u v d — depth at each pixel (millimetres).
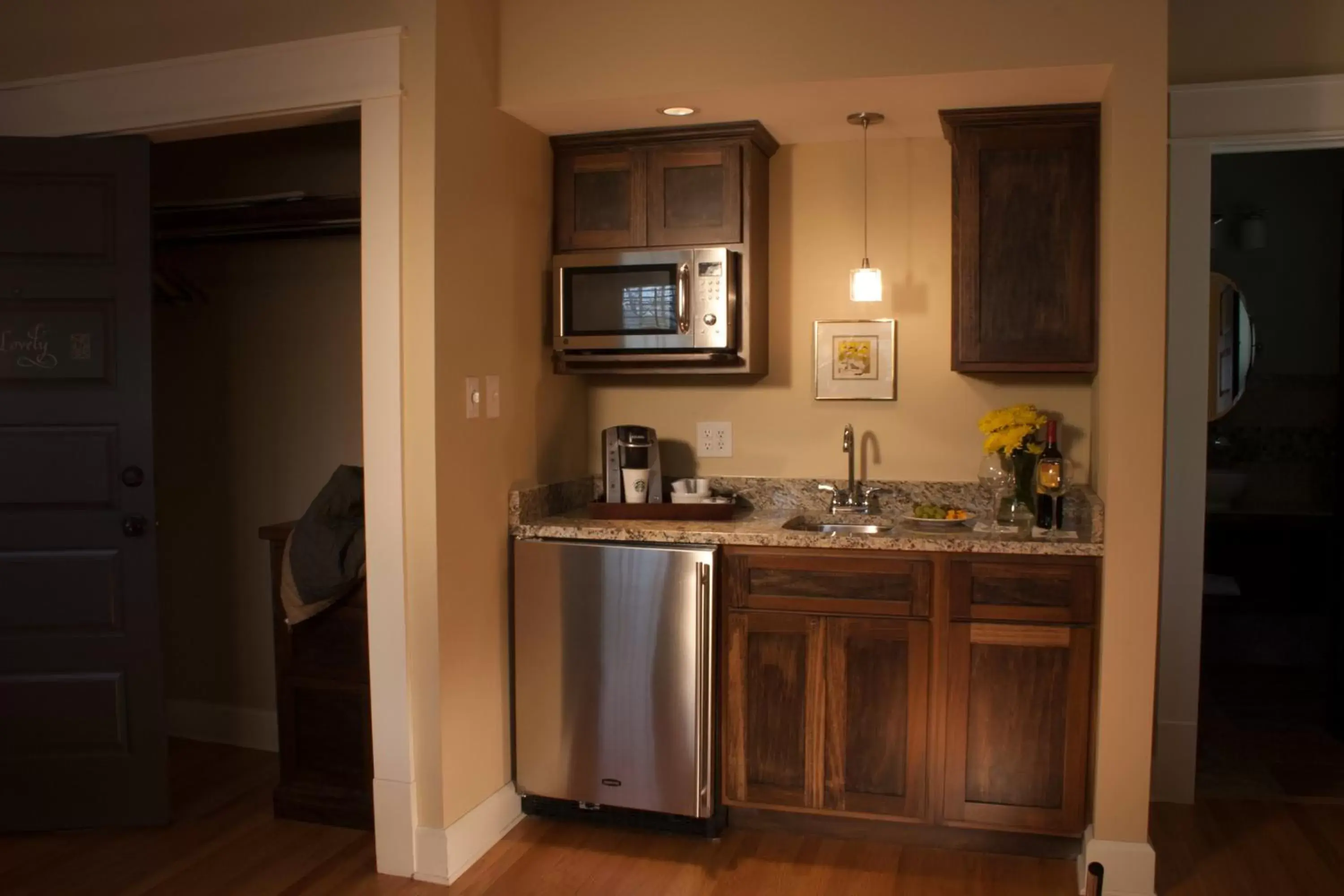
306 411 3625
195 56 2848
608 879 2740
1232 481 4891
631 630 2920
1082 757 2699
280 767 3225
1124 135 2520
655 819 3023
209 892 2666
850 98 2844
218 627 3787
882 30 2656
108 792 3053
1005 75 2619
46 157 2934
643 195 3186
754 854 2871
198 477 3771
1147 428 2539
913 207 3293
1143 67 2508
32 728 3010
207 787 3379
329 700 3088
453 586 2756
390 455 2678
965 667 2760
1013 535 2830
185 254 3725
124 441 2969
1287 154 4910
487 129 2889
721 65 2771
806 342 3396
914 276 3303
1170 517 3170
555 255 3264
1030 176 2910
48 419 2971
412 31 2643
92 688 3014
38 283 2949
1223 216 4961
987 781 2770
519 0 2914
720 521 3133
